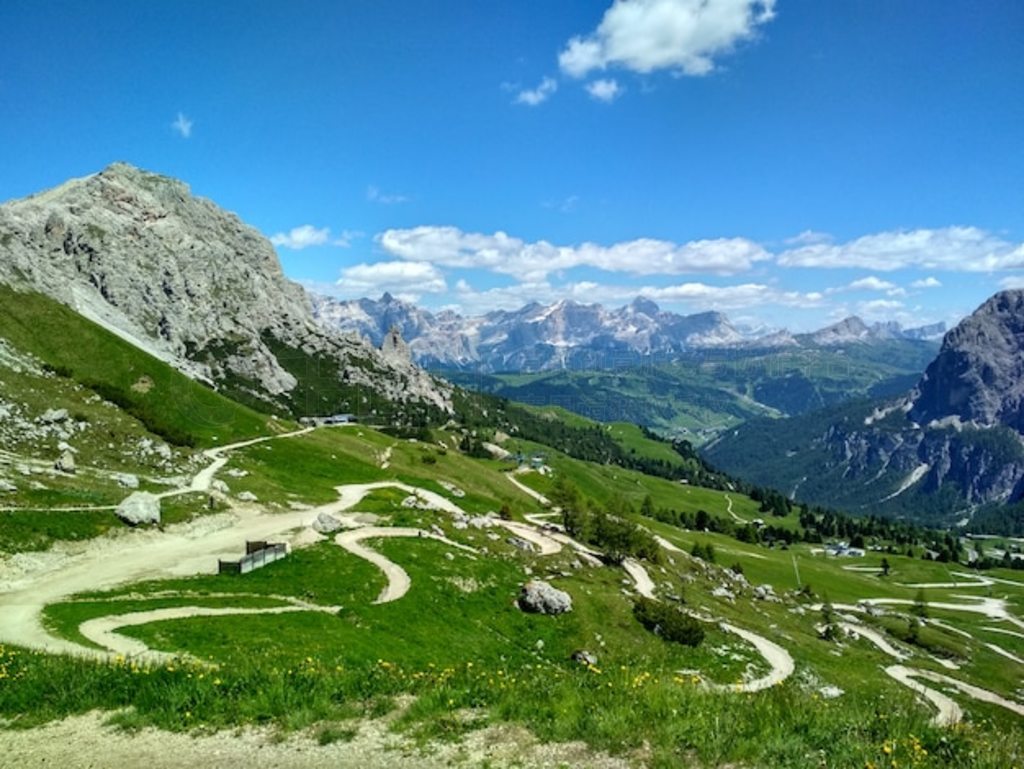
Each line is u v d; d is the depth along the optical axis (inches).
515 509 6958.7
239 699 833.5
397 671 953.5
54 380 4756.4
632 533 4916.3
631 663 1039.6
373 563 2925.7
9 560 2324.1
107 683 900.6
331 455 6747.1
